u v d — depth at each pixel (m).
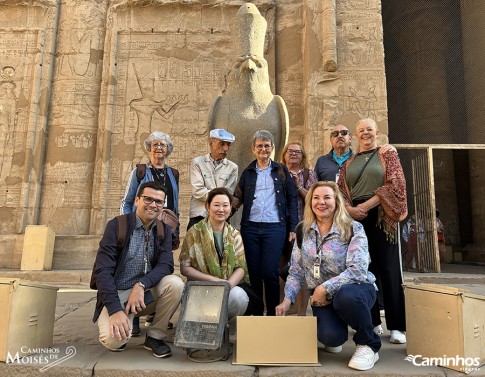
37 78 10.95
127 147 10.85
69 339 3.87
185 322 3.19
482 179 14.59
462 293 2.92
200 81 11.17
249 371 2.95
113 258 3.42
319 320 3.26
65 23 11.40
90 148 10.84
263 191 4.23
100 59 11.31
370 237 3.92
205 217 4.23
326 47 9.52
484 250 14.77
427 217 9.80
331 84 9.55
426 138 13.88
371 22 9.73
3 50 11.20
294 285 3.52
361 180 3.95
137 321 4.08
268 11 11.28
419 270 9.81
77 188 10.59
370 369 2.99
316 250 3.41
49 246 9.51
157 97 11.09
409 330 3.33
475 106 11.97
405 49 14.99
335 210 3.43
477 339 3.00
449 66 13.99
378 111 9.35
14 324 3.09
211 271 3.73
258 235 4.14
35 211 10.39
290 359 3.06
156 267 3.46
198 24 11.42
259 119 5.09
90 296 6.61
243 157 5.10
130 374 2.95
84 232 10.41
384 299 3.82
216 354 3.24
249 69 5.11
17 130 10.85
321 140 9.36
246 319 3.11
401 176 3.78
